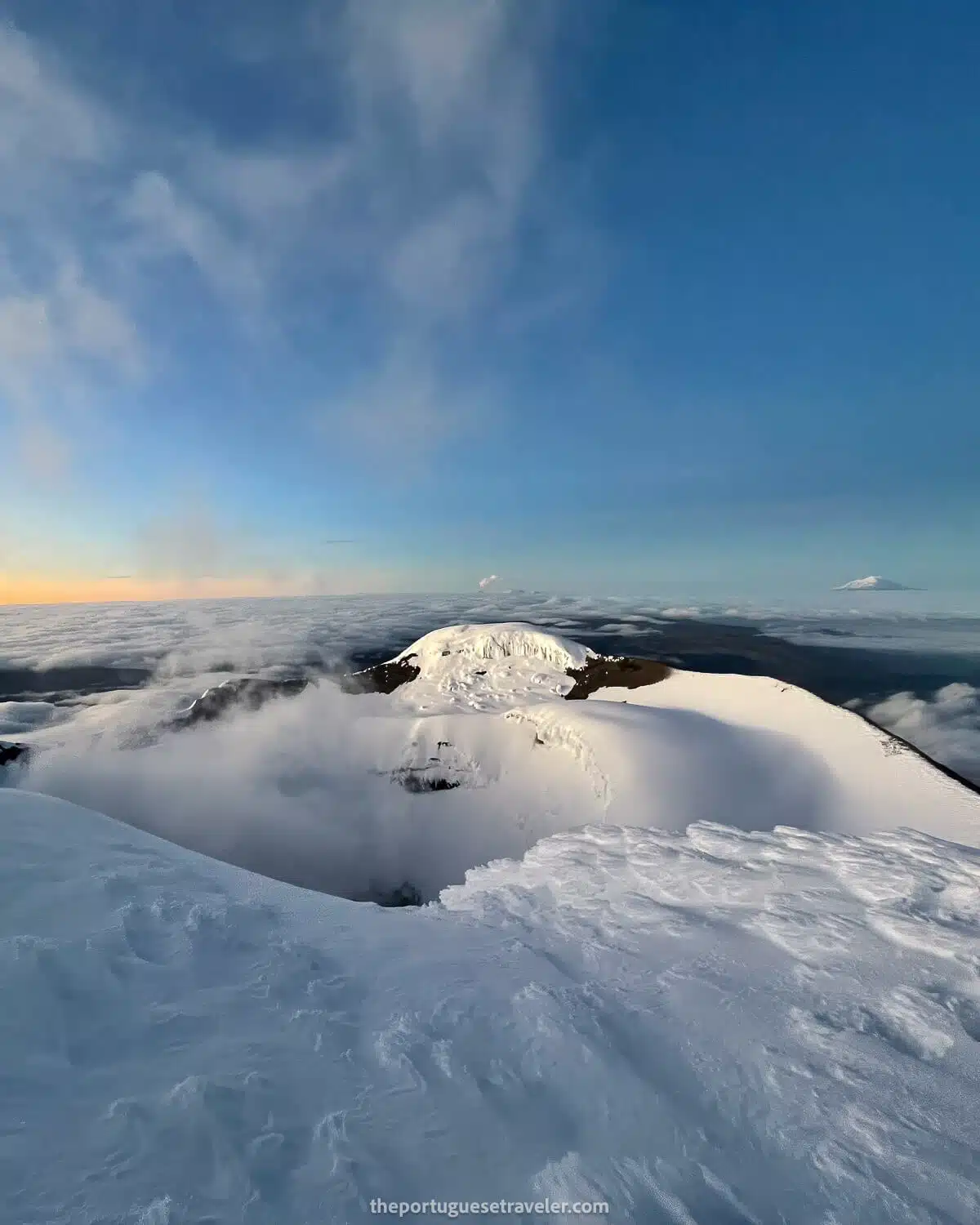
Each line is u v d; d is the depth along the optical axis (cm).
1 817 814
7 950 454
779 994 527
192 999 446
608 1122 352
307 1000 471
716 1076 407
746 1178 319
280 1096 347
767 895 795
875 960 588
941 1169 332
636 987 547
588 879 951
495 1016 468
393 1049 407
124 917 557
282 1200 275
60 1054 361
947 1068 420
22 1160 280
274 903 721
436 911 884
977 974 548
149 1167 284
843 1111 374
